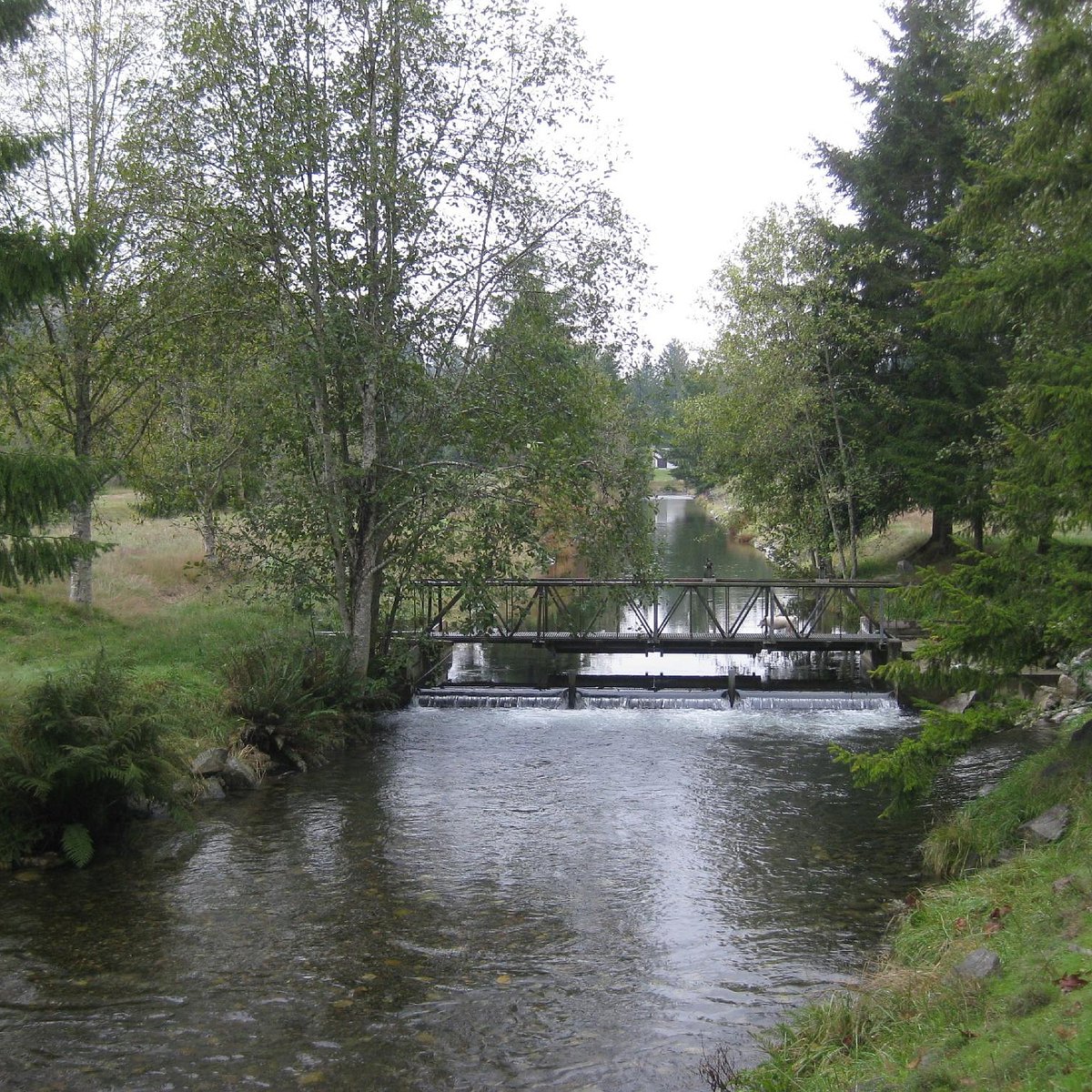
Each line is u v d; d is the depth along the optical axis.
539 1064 6.44
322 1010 7.17
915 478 24.95
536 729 16.89
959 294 11.53
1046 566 8.84
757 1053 6.50
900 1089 4.69
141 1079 6.22
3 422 17.91
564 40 15.95
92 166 18.80
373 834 11.30
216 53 15.34
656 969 7.88
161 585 22.02
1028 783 9.84
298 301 16.14
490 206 16.30
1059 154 10.48
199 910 9.00
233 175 15.48
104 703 10.80
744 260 25.81
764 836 11.23
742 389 26.34
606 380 17.38
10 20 11.23
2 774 9.98
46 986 7.45
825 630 25.92
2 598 17.16
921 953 7.00
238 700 14.34
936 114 25.67
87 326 17.30
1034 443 8.45
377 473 16.81
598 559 17.36
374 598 18.50
